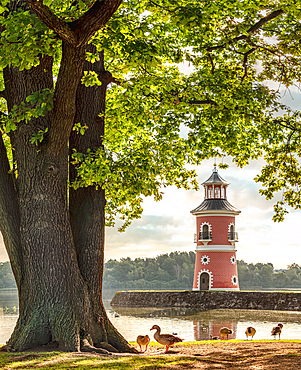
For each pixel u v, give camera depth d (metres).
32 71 10.20
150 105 12.79
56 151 9.91
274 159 14.80
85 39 7.91
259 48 14.03
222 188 52.72
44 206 10.05
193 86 12.52
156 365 7.97
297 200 15.07
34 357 8.65
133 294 50.12
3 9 8.27
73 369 7.53
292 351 9.91
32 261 9.98
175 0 8.77
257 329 25.28
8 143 15.65
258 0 11.26
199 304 43.91
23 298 10.07
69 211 11.65
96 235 11.39
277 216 15.25
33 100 8.73
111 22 8.95
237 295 42.53
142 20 12.04
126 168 11.03
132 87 11.65
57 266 10.02
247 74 14.94
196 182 17.50
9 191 10.66
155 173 11.91
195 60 13.30
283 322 29.45
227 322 29.69
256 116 12.84
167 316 35.03
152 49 9.11
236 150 15.77
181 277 158.50
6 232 10.52
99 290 11.16
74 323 9.88
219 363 8.38
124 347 10.73
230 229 50.91
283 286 149.50
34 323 9.73
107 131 15.37
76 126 10.13
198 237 51.44
